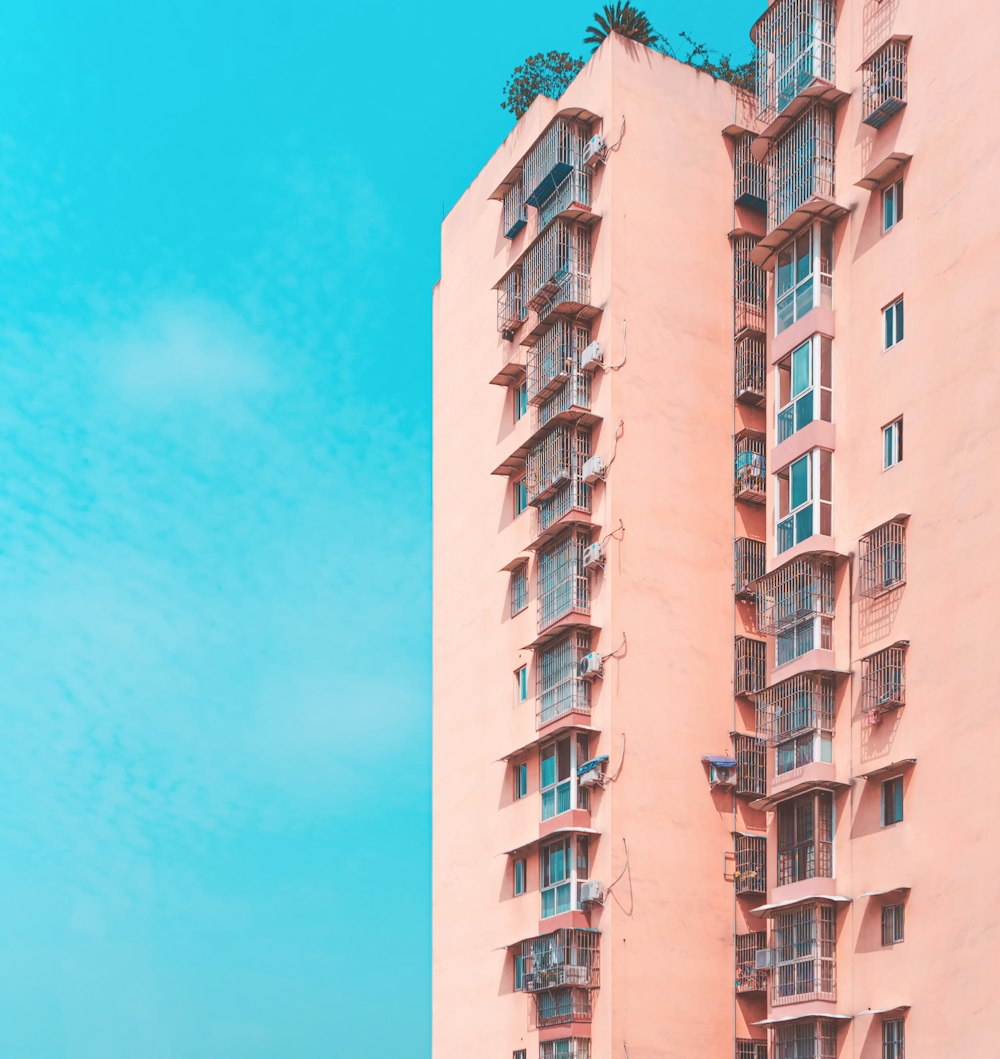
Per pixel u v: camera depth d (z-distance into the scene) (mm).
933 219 33250
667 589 40844
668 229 43219
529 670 42969
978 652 30297
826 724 33562
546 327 43656
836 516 34625
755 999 38750
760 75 38938
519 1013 40781
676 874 38938
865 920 31797
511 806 42906
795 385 36094
